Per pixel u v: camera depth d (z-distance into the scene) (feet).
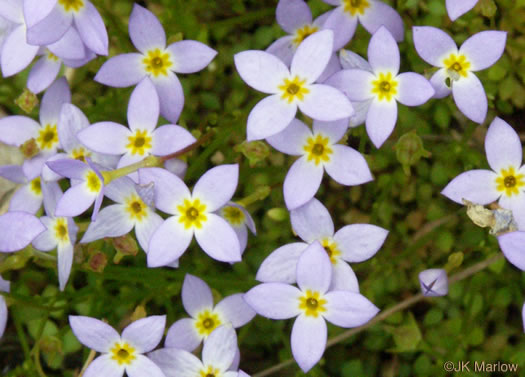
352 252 0.42
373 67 0.42
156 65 0.45
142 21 0.44
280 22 0.46
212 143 0.48
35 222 0.42
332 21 0.46
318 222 0.42
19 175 0.46
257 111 0.42
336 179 0.43
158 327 0.42
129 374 0.42
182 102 0.45
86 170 0.42
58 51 0.45
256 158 0.45
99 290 0.48
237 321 0.44
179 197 0.41
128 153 0.43
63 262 0.44
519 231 0.40
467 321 0.48
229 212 0.45
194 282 0.44
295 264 0.42
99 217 0.43
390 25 0.46
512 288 0.49
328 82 0.43
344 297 0.41
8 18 0.45
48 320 0.49
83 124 0.45
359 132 0.48
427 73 0.43
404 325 0.48
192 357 0.43
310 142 0.43
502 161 0.42
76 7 0.44
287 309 0.41
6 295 0.45
